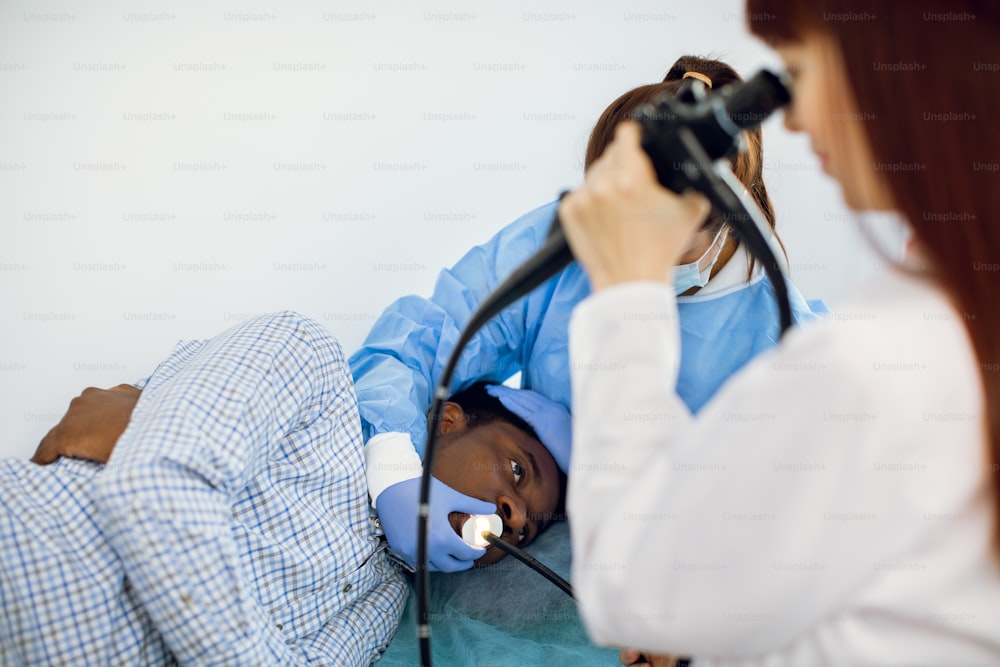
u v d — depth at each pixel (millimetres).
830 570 504
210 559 1040
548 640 1367
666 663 1198
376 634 1330
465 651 1306
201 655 1035
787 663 584
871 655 544
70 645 1021
